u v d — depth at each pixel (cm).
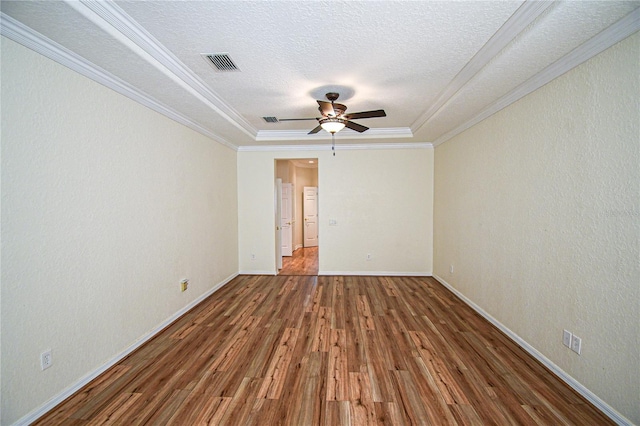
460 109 316
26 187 170
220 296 407
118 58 202
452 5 165
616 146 168
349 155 517
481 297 332
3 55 158
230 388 204
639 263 156
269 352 253
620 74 166
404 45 209
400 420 173
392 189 513
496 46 202
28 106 171
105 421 172
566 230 206
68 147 196
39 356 176
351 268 524
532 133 242
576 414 176
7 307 161
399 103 334
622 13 154
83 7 154
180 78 247
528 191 247
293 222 766
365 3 163
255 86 284
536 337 238
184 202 345
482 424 169
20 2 144
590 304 186
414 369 225
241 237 534
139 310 266
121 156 245
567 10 153
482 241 328
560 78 211
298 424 171
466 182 371
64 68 193
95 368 216
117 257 240
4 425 159
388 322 316
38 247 176
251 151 525
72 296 199
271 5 165
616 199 169
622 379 165
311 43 207
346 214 521
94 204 217
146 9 166
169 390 202
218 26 185
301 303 379
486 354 247
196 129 371
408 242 515
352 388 203
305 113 372
